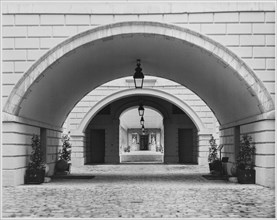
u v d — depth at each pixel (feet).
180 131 116.47
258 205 34.81
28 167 52.75
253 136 52.90
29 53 49.32
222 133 71.97
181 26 48.57
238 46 48.98
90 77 65.51
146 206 34.32
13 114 48.73
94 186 49.88
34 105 53.52
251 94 49.47
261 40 48.96
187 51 52.65
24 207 33.83
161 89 99.60
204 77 59.57
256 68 48.85
